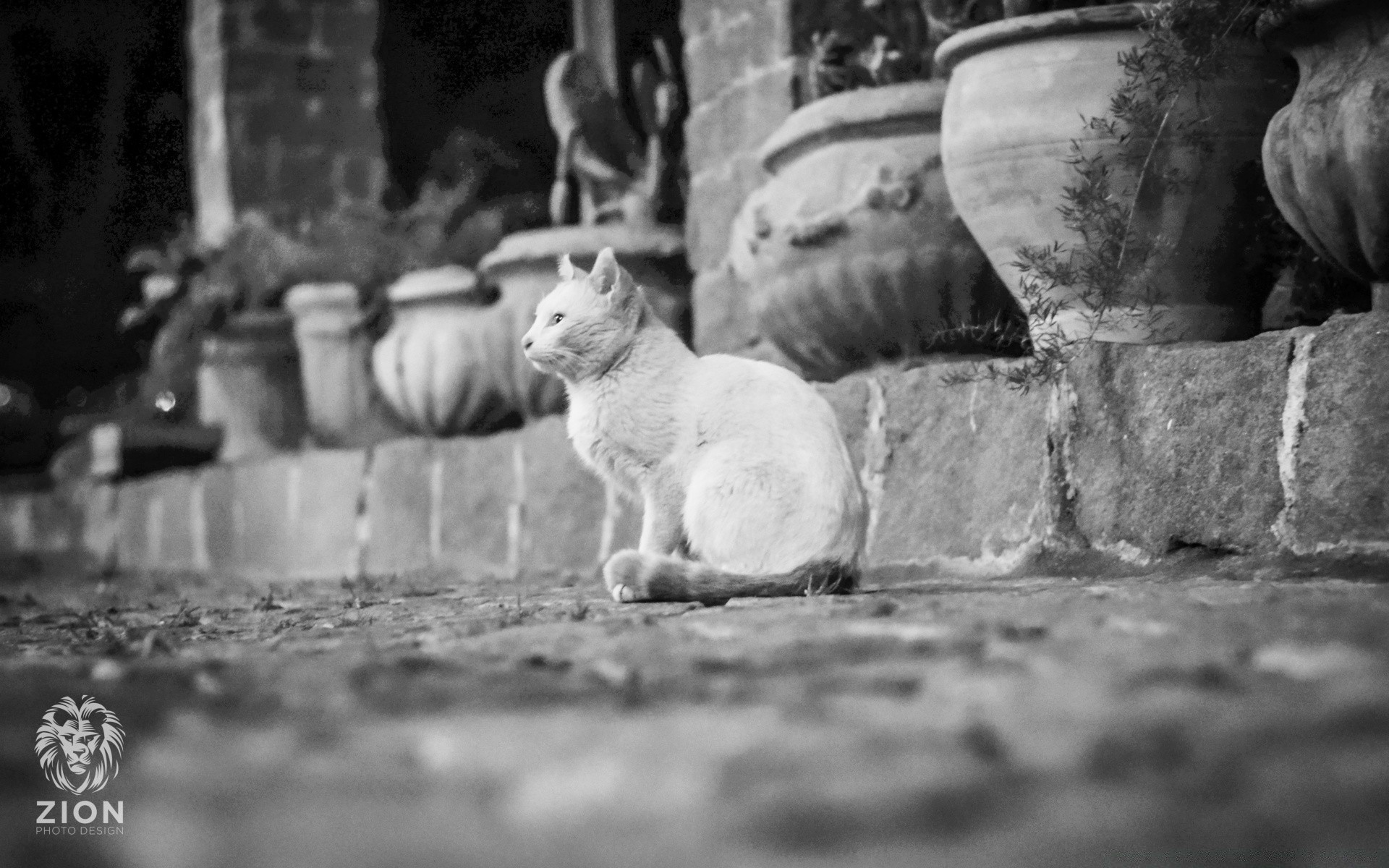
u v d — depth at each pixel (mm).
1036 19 5996
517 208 12555
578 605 4902
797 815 1917
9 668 3824
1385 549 4668
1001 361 6188
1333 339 4906
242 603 7188
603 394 5301
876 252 7098
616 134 10344
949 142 6340
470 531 9484
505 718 2643
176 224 20062
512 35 16250
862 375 6922
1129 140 5844
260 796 2193
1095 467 5617
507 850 1855
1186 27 5680
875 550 6535
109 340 20922
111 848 1983
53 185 20891
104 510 14422
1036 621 3592
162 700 3018
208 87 15180
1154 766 2109
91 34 20484
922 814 1913
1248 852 1751
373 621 5211
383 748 2457
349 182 15219
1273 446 5023
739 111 9477
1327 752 2127
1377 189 4961
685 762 2223
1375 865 1694
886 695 2678
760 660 3164
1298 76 5953
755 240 7605
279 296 13336
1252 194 5938
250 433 13578
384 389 10719
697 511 5078
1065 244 6027
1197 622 3434
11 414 18547
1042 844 1810
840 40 8297
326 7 15148
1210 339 6004
